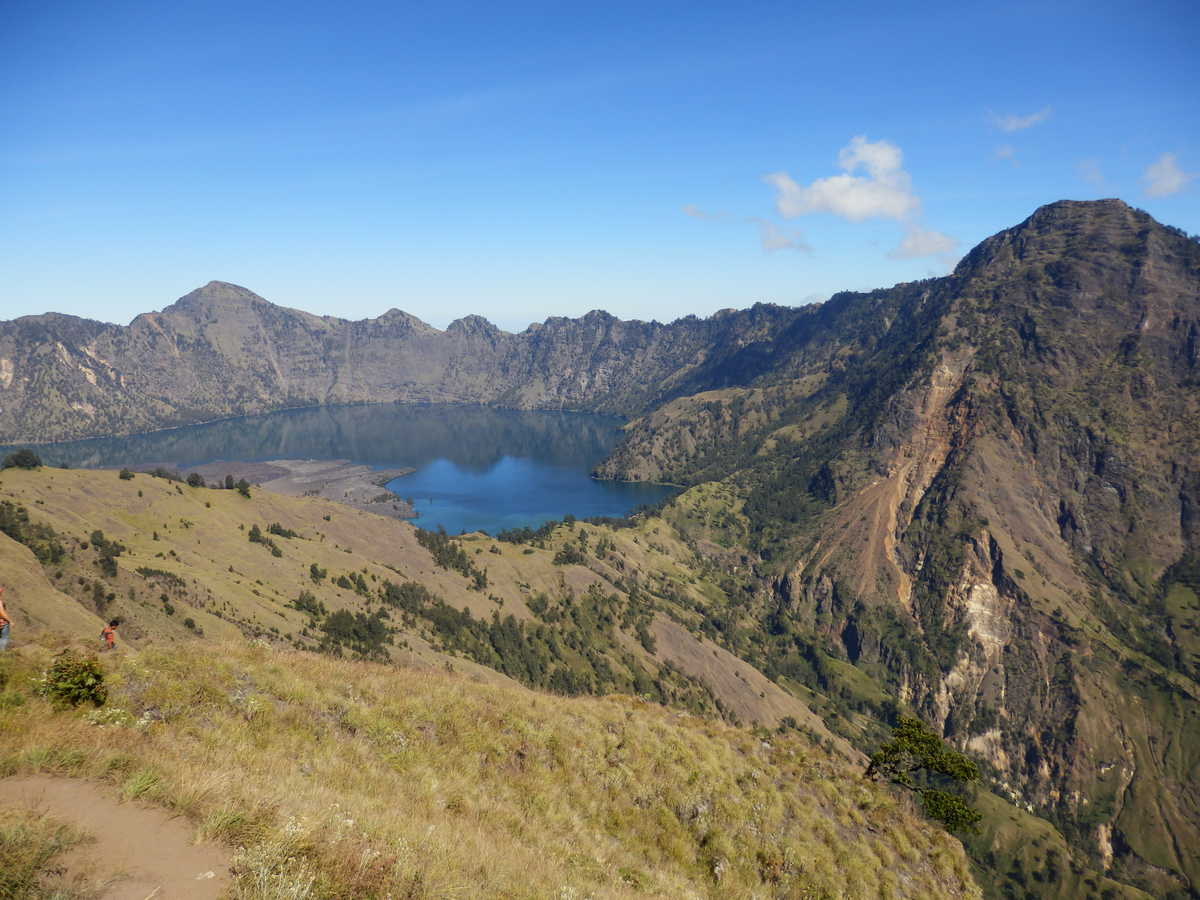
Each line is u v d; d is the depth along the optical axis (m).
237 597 114.56
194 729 17.61
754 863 23.55
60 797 11.59
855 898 23.78
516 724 26.00
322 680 24.19
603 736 27.62
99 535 116.94
